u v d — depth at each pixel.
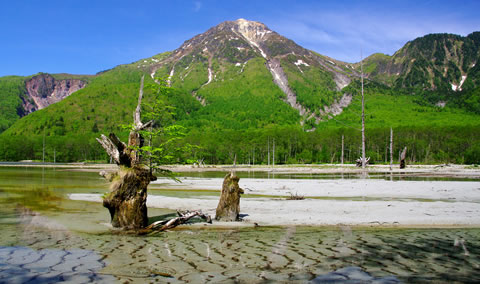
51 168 74.50
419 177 40.25
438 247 9.12
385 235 10.62
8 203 18.52
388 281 6.55
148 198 20.47
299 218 13.44
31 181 34.94
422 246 9.23
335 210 15.09
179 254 8.49
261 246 9.29
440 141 109.44
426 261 7.86
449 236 10.43
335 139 118.19
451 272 7.07
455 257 8.18
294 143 125.38
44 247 9.23
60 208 16.80
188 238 10.34
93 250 8.89
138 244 9.59
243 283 6.43
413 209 15.08
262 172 65.75
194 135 135.62
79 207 17.11
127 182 11.79
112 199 11.72
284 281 6.54
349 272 7.09
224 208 13.24
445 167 67.50
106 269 7.30
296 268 7.36
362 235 10.62
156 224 11.75
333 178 40.34
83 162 123.88
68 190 25.98
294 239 10.12
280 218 13.49
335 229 11.58
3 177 40.88
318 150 122.44
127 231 11.45
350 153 113.94
